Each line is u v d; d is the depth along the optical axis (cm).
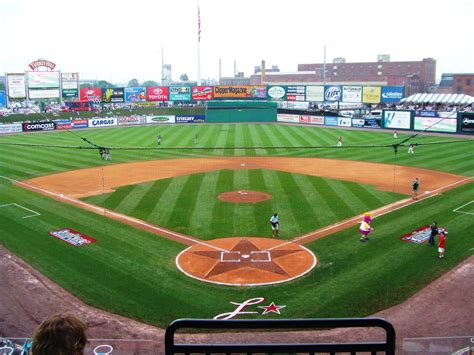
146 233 2731
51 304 1900
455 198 3453
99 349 1103
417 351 1166
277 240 2606
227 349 390
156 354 1175
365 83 14412
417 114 7262
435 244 2538
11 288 2033
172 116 9162
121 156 5406
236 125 8756
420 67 15438
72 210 3209
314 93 9519
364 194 3581
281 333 1673
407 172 4416
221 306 1897
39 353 320
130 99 9869
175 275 2178
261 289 2041
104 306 1889
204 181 4059
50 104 11925
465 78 12694
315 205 3278
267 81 17450
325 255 2398
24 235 2714
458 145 5925
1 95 9350
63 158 5253
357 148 5869
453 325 1717
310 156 5359
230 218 2994
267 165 4831
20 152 5641
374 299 1939
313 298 1955
